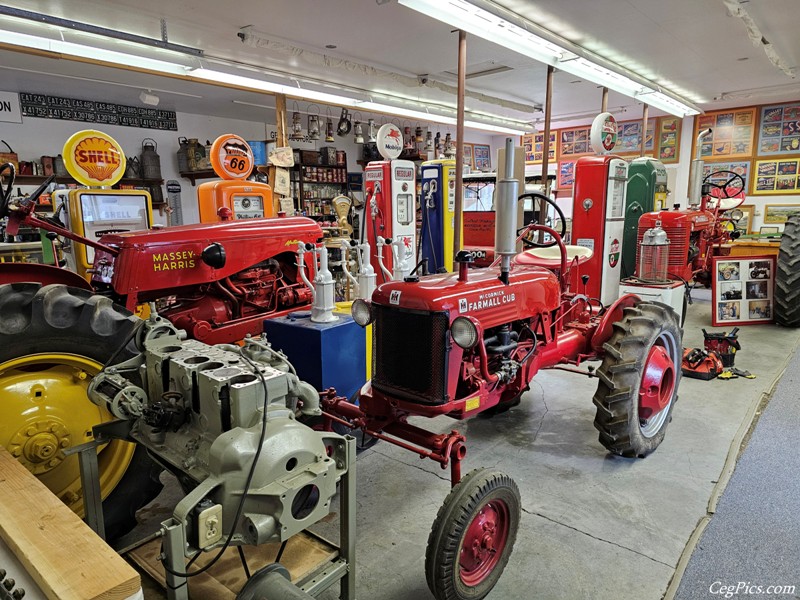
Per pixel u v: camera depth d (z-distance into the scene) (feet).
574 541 6.86
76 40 12.81
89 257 14.11
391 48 18.16
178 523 3.81
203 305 11.02
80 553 3.62
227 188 14.64
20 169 20.44
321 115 27.45
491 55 19.39
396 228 19.67
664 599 5.80
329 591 6.00
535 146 37.50
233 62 18.42
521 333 8.30
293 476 4.27
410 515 7.50
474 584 5.69
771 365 13.65
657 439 9.18
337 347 9.12
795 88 25.02
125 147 24.25
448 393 6.68
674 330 9.70
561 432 10.12
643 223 17.84
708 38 17.62
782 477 8.18
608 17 15.60
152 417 4.87
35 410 5.98
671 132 31.78
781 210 28.89
